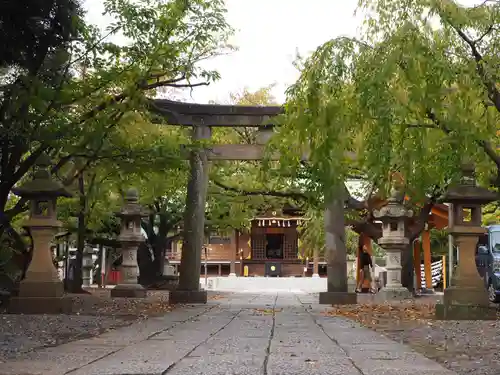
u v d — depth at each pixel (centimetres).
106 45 1570
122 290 2498
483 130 1230
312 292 3562
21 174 1572
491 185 1630
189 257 2114
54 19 1520
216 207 3344
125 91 1577
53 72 1617
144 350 855
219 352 837
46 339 996
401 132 1166
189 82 1694
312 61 1280
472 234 1437
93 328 1173
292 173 1420
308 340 988
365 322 1338
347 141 1271
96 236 3656
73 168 1805
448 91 1188
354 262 4722
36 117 1473
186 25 1652
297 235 6275
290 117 1309
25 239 2423
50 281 1509
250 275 6191
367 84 1130
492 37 1319
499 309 1528
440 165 1402
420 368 703
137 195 2570
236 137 2905
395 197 2480
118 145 1628
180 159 1608
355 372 674
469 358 802
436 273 4209
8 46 1485
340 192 2072
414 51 1137
